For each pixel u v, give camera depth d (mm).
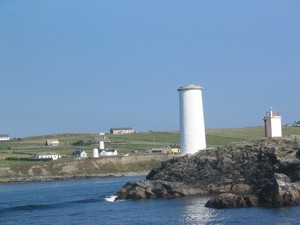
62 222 56031
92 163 193125
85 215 60375
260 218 47469
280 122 75312
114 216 57188
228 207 55062
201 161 72250
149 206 62375
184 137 79562
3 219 62719
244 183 67188
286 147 66625
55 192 109500
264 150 67312
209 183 70062
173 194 69500
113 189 107250
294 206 51969
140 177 162500
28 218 62062
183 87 79250
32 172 187125
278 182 53219
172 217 52625
